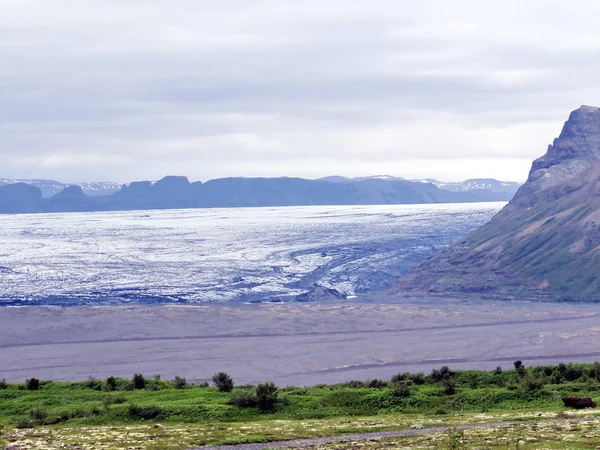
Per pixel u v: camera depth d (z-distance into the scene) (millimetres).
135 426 52625
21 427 54250
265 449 42062
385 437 45312
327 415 58406
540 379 69812
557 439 41062
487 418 52875
